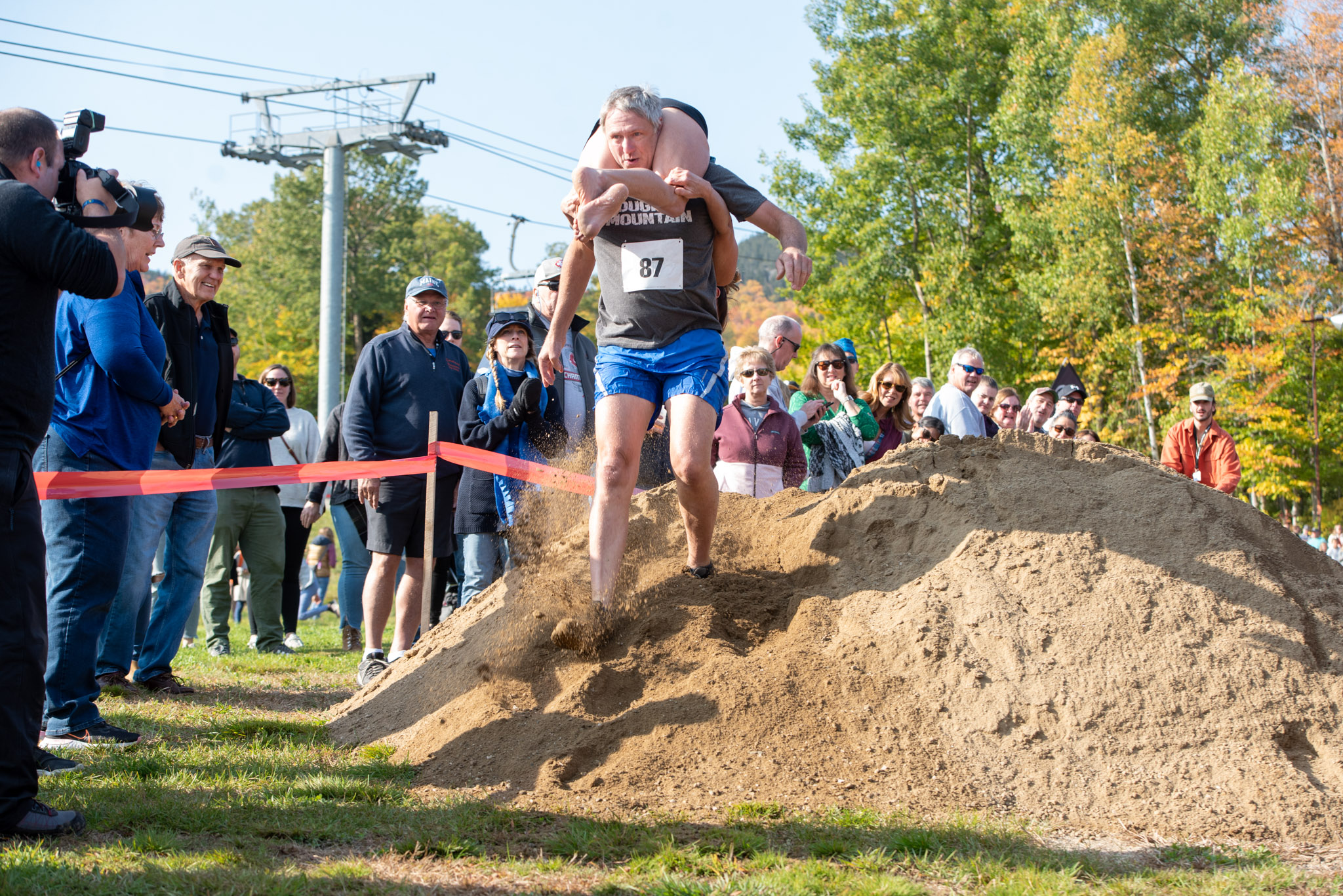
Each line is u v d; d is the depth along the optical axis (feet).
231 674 21.29
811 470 20.13
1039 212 97.19
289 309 195.52
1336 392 87.81
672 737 11.32
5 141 10.10
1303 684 11.50
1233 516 13.55
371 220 206.18
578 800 10.46
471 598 17.37
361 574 27.76
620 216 12.35
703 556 13.74
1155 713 11.27
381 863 8.71
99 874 8.12
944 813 10.26
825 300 109.09
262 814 9.96
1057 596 12.48
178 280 17.97
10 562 9.34
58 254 9.53
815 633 12.73
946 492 14.15
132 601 17.24
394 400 19.30
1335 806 10.26
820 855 8.98
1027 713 11.41
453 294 245.65
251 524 26.18
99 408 14.08
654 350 12.61
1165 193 90.12
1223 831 10.00
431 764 11.96
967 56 103.91
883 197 106.42
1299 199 87.71
